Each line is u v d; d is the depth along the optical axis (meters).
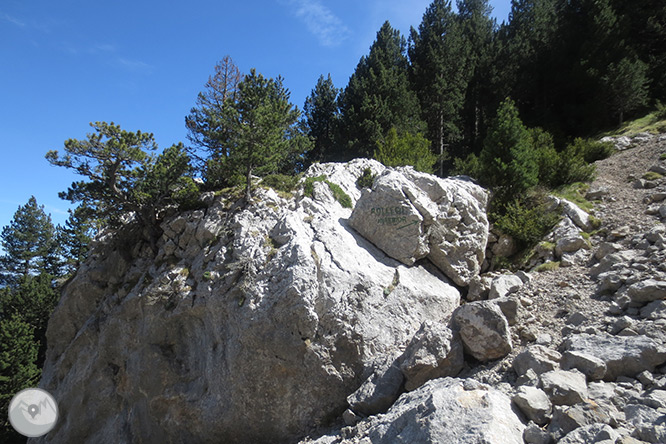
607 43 30.98
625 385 7.69
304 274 12.97
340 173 18.88
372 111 34.12
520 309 11.73
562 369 8.65
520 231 16.52
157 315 15.66
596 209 17.16
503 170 18.70
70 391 19.02
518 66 38.06
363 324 12.56
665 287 9.77
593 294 11.66
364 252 14.59
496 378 9.55
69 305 21.73
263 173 19.02
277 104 18.75
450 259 15.20
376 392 10.70
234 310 13.45
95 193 18.84
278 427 12.42
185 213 18.28
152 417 15.25
